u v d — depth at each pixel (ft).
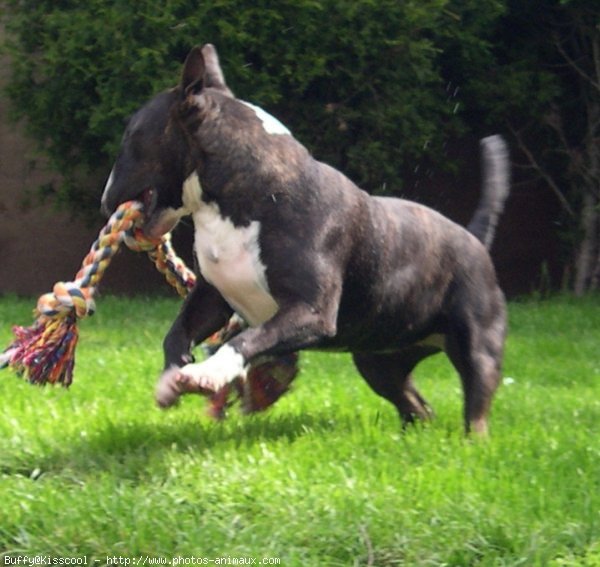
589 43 63.67
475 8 59.16
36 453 25.62
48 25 56.95
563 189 65.87
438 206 65.82
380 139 60.13
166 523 21.86
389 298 27.58
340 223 26.17
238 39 55.36
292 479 23.76
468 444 26.86
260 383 28.89
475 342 28.78
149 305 56.70
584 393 37.14
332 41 57.41
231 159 25.55
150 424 28.12
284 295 25.46
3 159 65.16
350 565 20.84
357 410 32.01
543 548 20.90
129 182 26.18
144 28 55.16
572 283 64.80
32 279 65.87
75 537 21.48
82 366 38.29
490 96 62.49
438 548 21.09
